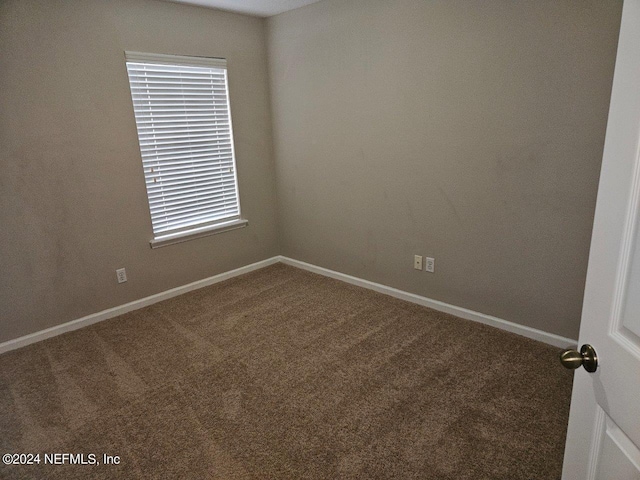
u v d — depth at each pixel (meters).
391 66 2.88
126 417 2.02
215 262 3.74
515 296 2.62
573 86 2.14
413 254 3.11
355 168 3.32
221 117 3.57
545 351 2.44
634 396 0.71
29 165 2.63
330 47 3.22
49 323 2.86
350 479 1.61
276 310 3.14
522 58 2.28
